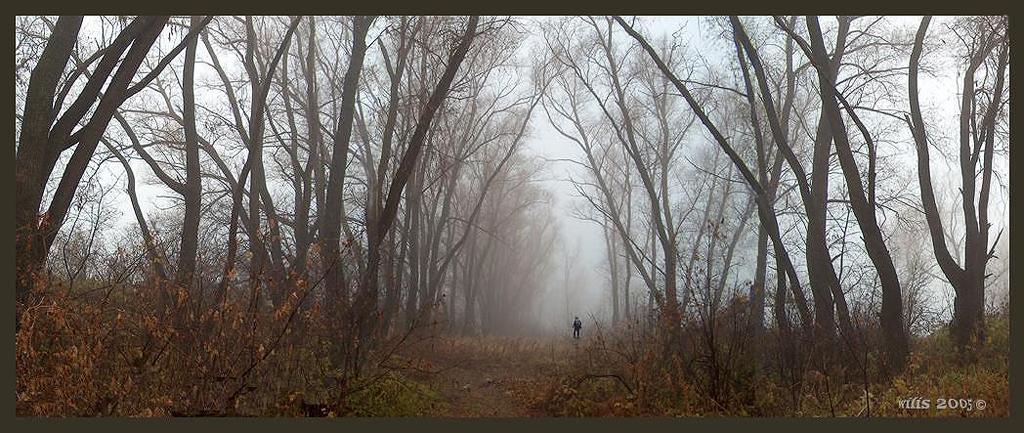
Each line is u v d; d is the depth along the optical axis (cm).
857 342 1110
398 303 1925
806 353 1034
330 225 1202
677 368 979
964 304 1180
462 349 1706
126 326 825
